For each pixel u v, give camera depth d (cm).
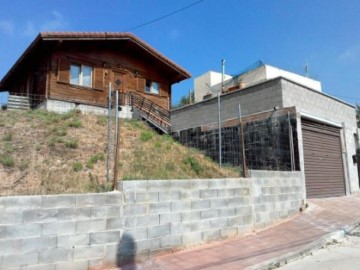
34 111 1114
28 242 441
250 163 1077
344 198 1150
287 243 622
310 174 1078
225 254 565
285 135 1020
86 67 1563
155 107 1647
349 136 1360
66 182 584
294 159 981
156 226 557
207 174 754
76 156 736
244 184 716
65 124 949
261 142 1079
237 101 1258
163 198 575
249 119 1136
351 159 1334
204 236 618
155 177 656
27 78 1722
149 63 1827
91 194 501
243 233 687
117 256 507
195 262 525
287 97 1102
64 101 1445
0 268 419
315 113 1198
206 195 638
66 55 1490
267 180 783
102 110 1545
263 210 750
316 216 845
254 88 1195
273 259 531
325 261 533
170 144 946
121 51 1703
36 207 454
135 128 1081
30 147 747
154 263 520
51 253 455
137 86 1748
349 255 560
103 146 828
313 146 1128
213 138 1221
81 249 478
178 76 1906
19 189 545
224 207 663
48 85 1415
